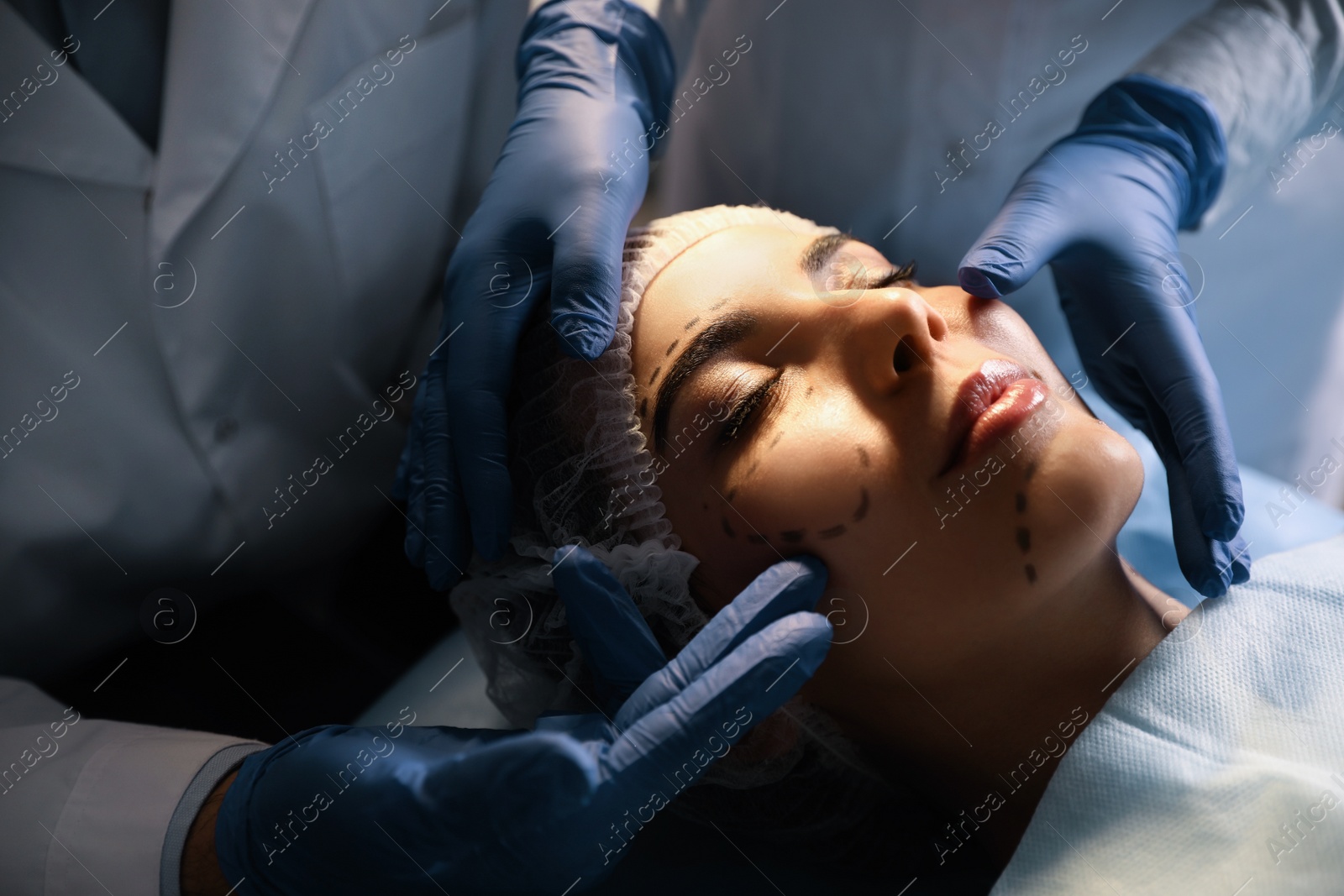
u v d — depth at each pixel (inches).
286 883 47.9
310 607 78.0
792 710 53.5
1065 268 64.4
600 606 48.7
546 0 73.0
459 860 46.1
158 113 66.2
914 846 54.4
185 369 66.0
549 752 42.8
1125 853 42.4
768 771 54.8
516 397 57.7
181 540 70.3
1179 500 54.5
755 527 47.5
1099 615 47.9
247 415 70.6
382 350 79.1
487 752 44.3
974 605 45.1
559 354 54.7
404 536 80.2
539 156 61.7
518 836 44.7
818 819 56.4
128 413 65.5
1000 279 53.5
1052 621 46.7
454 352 56.9
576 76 67.0
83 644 70.6
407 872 46.7
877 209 80.2
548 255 58.7
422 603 79.0
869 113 75.2
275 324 69.9
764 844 56.5
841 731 55.0
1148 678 46.1
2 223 61.2
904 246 81.7
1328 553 51.4
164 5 63.5
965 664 47.6
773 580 46.2
